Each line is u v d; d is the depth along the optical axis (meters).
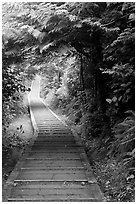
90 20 7.42
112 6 7.46
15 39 8.48
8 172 7.68
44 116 19.84
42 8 7.79
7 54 8.67
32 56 10.35
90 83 13.87
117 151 7.68
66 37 8.44
